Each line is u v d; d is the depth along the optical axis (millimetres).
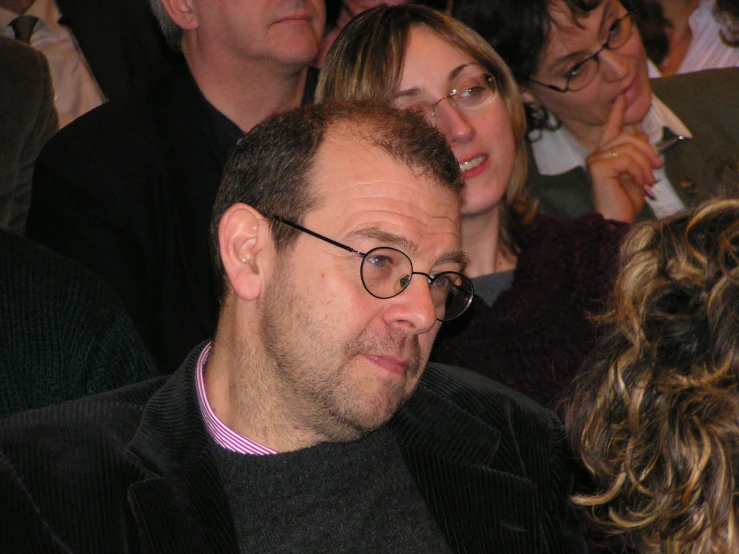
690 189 10344
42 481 5137
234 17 8352
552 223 8031
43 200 8133
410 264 5297
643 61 10195
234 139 8789
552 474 6004
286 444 5516
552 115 10195
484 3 9516
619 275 4859
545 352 7449
